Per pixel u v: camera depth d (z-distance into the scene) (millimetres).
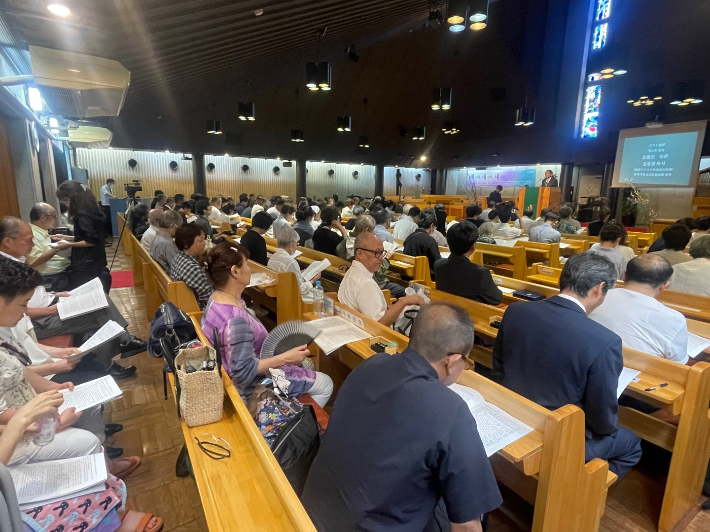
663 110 11406
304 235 6059
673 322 1920
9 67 4176
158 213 4605
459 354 1176
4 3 3025
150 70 6172
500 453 1331
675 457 1763
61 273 3656
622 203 13094
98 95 3859
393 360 1196
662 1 11406
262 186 17578
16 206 5164
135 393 2910
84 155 14336
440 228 8438
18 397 1485
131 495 1980
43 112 5715
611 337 1545
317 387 2033
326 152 17141
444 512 1270
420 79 15320
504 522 1864
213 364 1522
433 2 7875
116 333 2111
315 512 1102
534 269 4754
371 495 1021
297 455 1391
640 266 2027
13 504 927
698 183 11625
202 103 13172
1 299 1384
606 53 8750
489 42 14070
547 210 6754
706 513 1947
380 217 6352
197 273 2951
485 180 18547
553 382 1610
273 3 4770
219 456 1321
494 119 16219
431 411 1041
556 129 14656
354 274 2613
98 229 3701
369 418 1088
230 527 1045
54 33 3701
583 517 1541
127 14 3670
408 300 2521
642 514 1962
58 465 1423
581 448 1420
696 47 10844
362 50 13180
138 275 5809
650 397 1705
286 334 2111
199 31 4910
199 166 15562
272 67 10281
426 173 21078
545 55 14555
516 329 1740
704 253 3188
